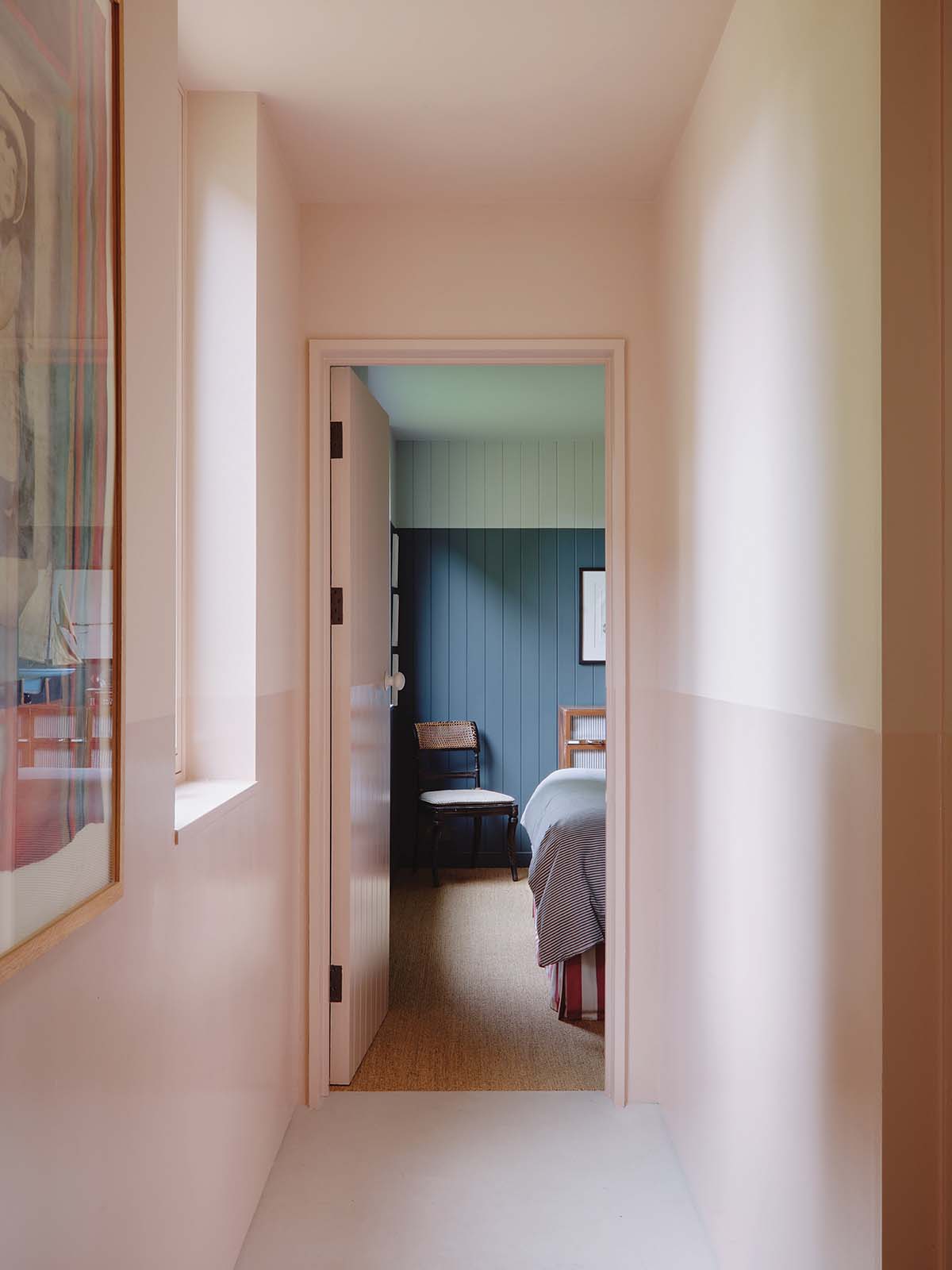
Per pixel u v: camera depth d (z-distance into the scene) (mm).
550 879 3750
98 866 1261
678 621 2715
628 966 3010
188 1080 1738
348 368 3162
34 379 1060
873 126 1351
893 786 1315
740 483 2035
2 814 973
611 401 3074
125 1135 1391
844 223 1456
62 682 1138
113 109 1321
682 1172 2609
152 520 1517
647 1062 3010
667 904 2871
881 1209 1309
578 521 6629
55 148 1118
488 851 6523
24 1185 1058
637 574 3008
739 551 2047
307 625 3062
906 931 1314
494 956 4547
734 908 2082
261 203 2482
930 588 1318
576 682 6590
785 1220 1730
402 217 3055
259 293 2469
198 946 1810
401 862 6504
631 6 2084
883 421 1319
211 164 2438
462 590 6602
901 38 1327
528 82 2391
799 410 1661
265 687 2510
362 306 3047
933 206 1325
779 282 1770
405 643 6570
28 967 1068
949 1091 1292
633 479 3004
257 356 2434
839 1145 1468
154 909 1530
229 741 2395
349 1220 2359
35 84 1062
